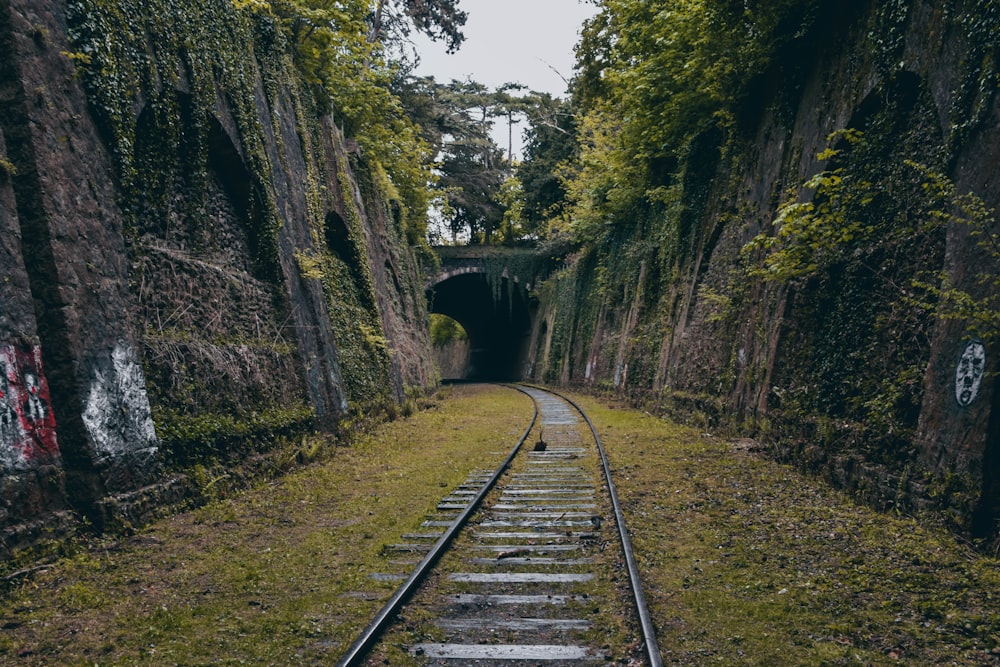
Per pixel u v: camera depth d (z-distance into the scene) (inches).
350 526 301.6
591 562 243.9
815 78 471.5
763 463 422.0
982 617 186.4
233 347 419.8
